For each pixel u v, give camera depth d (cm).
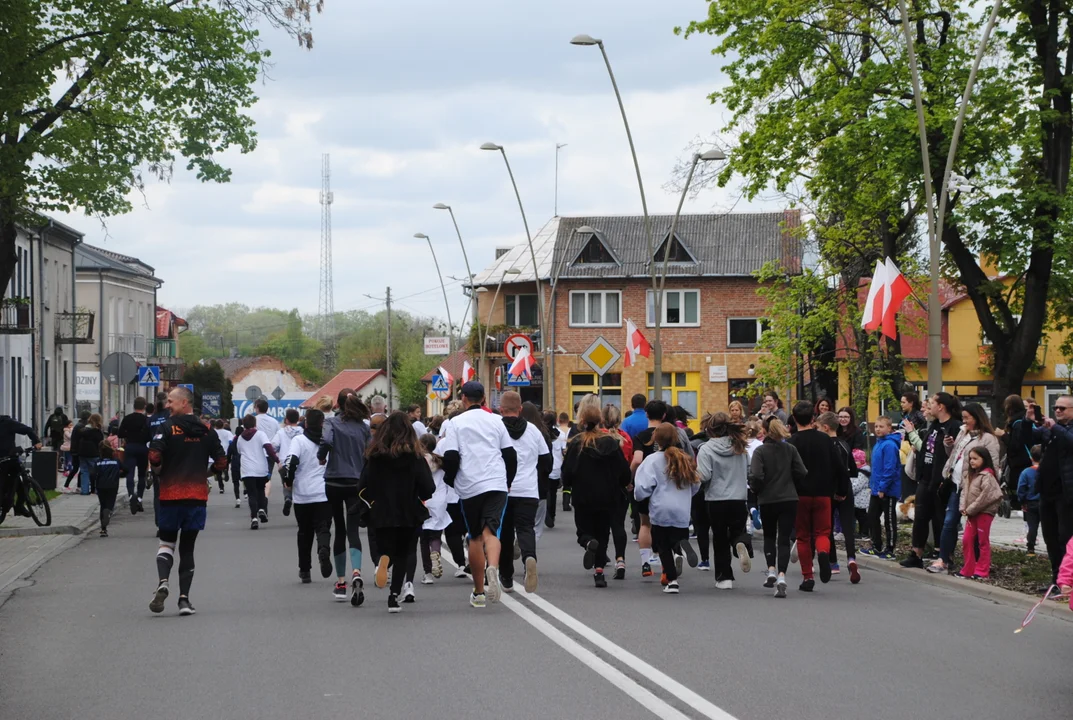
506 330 6650
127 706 866
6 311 4409
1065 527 1430
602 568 1560
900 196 2792
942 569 1672
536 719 811
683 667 998
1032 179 2684
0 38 2334
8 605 1387
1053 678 973
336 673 977
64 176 2620
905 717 825
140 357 8156
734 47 3058
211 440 1323
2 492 2273
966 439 1630
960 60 2748
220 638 1153
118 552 1984
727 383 6375
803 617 1293
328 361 13288
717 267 6369
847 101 2792
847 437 1908
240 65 2875
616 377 6475
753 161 2986
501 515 1367
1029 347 2727
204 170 2883
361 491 1309
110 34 2689
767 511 1493
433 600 1423
